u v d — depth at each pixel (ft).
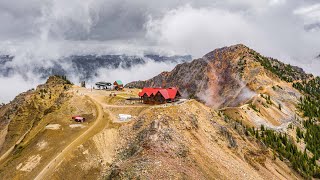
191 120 464.24
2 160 572.51
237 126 559.79
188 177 353.51
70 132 475.31
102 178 390.63
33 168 416.67
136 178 347.36
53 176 394.32
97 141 444.55
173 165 366.43
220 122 529.04
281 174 541.34
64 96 645.92
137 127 457.27
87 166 409.90
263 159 513.45
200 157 401.08
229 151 465.88
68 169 404.98
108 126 480.23
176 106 483.92
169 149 392.06
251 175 434.71
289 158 636.89
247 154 499.51
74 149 428.15
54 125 501.56
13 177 412.16
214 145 451.53
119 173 367.25
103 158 419.33
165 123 438.40
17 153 496.23
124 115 504.43
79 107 581.53
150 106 536.01
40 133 490.49
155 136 410.11
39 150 447.42
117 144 442.09
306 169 639.76
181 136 424.05
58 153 428.56
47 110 631.97
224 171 400.06
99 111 549.13
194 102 534.78
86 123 506.07
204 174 373.61
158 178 342.85
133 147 416.05
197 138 438.81
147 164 362.33
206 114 519.60
